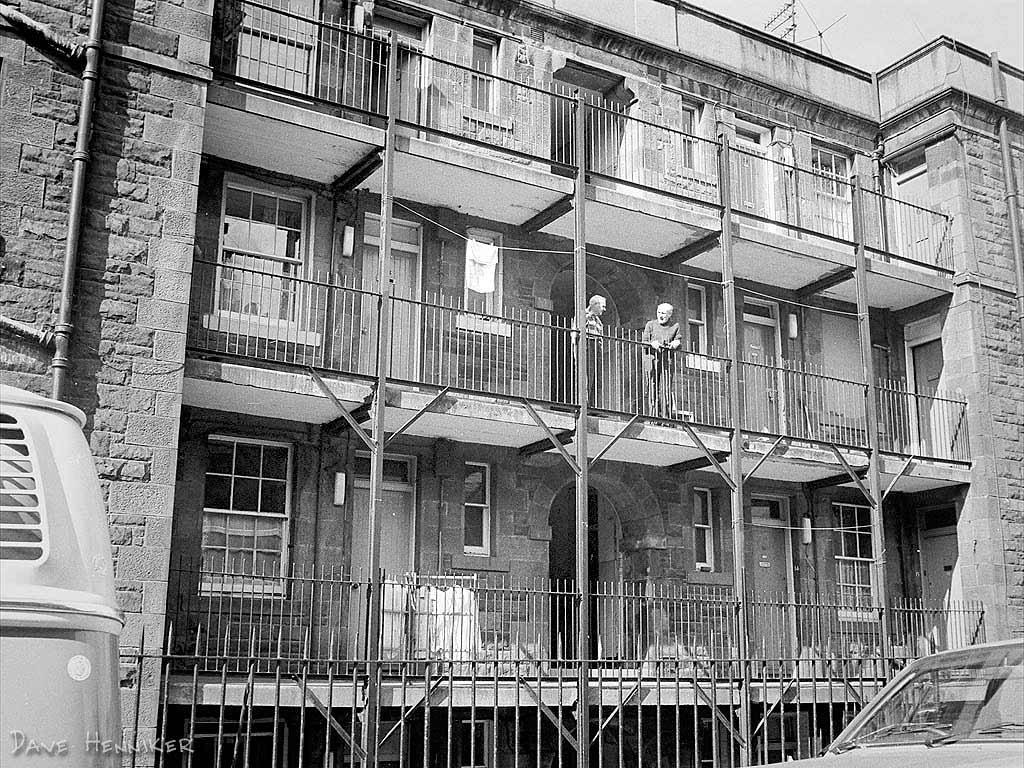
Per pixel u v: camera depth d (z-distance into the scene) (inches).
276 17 543.5
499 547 577.9
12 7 420.5
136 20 450.0
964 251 732.0
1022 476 718.5
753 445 613.9
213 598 493.7
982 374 716.0
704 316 684.7
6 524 101.4
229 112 482.3
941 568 731.4
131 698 394.9
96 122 434.6
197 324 504.4
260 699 440.5
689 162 682.2
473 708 427.2
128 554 405.7
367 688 438.9
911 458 676.1
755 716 610.9
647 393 607.5
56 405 115.9
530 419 538.3
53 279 413.1
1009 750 179.9
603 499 674.2
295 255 547.5
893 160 786.8
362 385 496.4
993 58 777.6
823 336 735.1
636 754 579.5
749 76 712.4
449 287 585.6
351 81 562.6
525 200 582.2
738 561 565.0
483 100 613.9
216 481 516.4
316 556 526.6
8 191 409.7
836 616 674.8
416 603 494.0
